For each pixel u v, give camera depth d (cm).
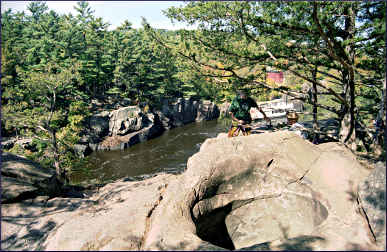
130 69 5166
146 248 268
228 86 827
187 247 264
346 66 559
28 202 477
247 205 400
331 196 335
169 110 5691
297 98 794
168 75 5659
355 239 257
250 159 404
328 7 544
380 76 745
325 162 391
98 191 563
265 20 616
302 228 348
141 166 3225
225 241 404
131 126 4512
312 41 655
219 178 387
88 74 4372
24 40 4322
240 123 545
